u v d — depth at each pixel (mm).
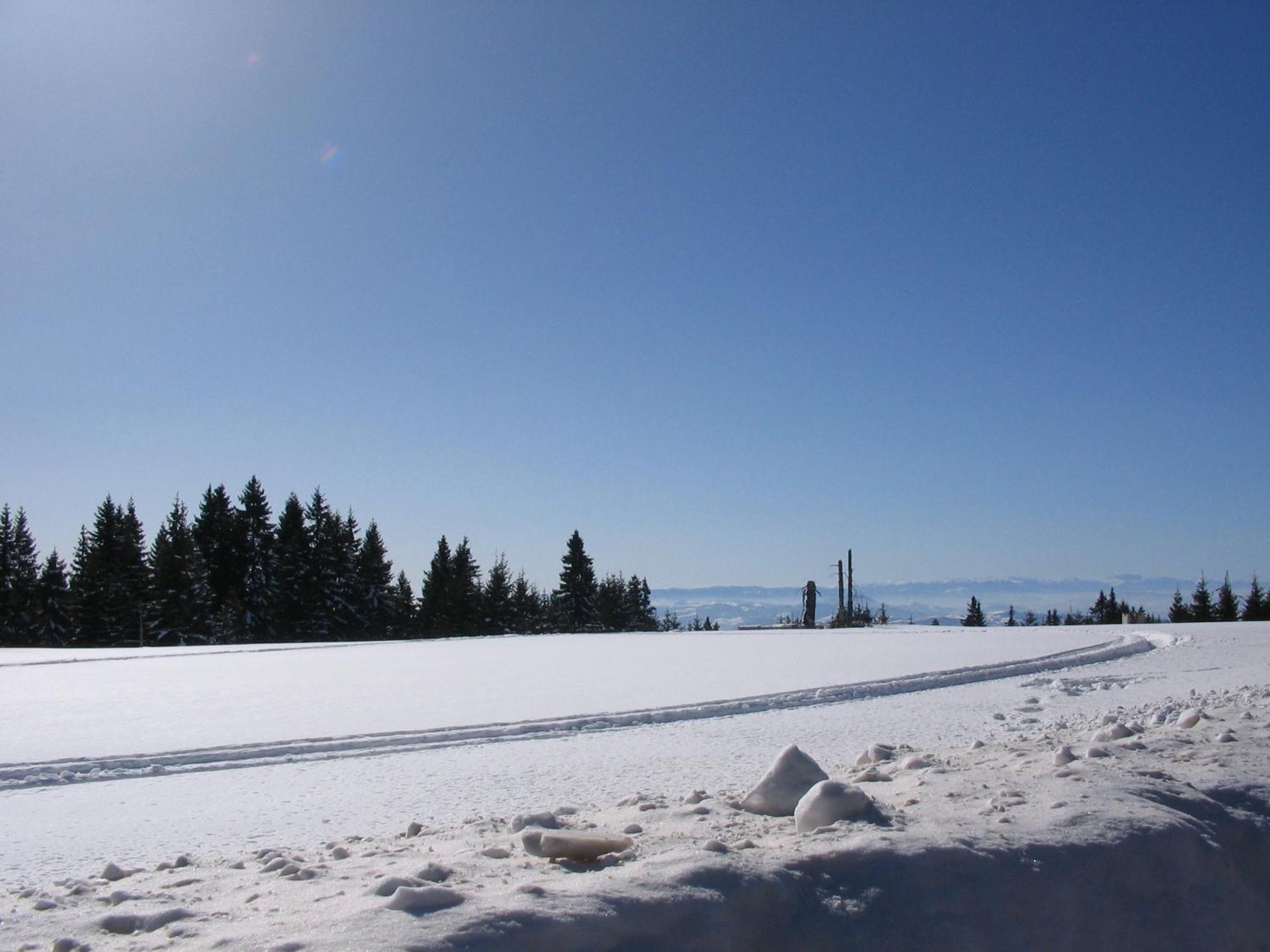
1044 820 5277
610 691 19344
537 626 97625
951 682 20625
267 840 7785
